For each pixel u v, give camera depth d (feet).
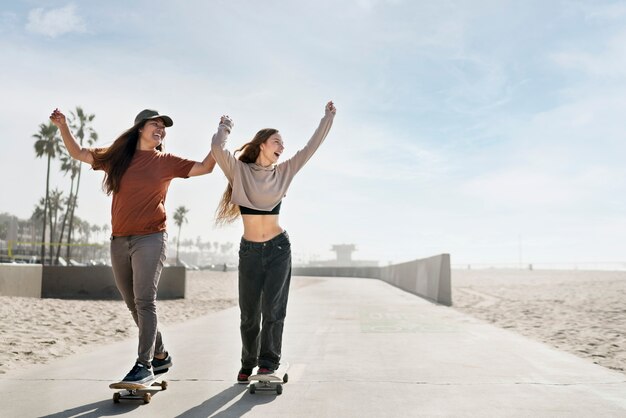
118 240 11.25
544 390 11.37
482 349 17.31
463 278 99.30
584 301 40.40
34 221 295.07
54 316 28.76
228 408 9.95
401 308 35.29
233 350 17.34
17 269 46.37
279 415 9.46
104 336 22.57
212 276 111.24
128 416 9.43
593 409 9.82
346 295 51.93
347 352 16.75
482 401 10.43
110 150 11.25
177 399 10.68
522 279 89.66
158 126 11.58
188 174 11.68
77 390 11.51
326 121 12.49
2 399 10.69
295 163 12.10
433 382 12.21
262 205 11.58
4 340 19.53
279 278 11.53
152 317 11.01
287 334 21.43
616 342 20.57
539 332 23.68
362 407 9.99
